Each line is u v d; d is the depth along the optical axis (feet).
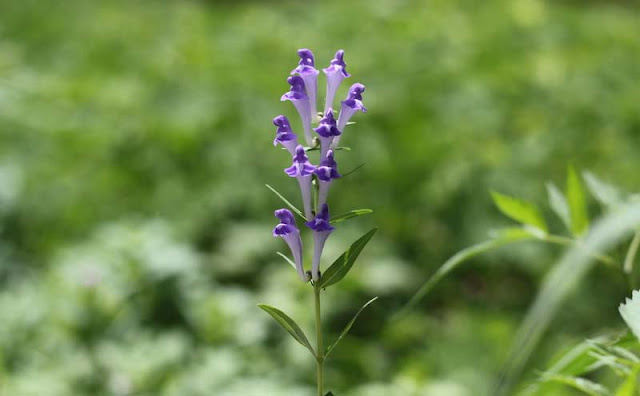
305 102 2.36
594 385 2.39
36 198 6.23
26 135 7.04
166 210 6.07
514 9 8.97
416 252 5.74
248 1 12.59
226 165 6.20
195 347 4.68
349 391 4.50
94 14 11.34
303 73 2.36
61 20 10.89
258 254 5.56
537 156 5.84
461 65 7.37
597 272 5.01
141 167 6.45
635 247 2.52
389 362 4.89
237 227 5.79
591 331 4.71
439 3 9.38
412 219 5.80
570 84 6.74
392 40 8.04
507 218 5.54
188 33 9.65
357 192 5.95
